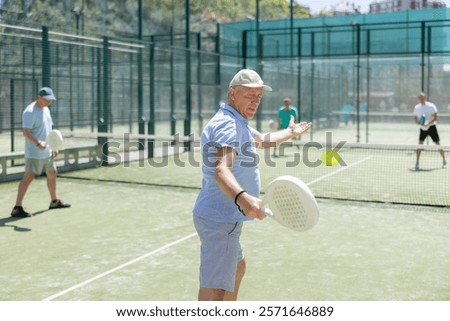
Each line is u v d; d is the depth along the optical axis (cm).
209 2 3372
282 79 3594
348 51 3900
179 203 1327
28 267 823
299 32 2905
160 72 2989
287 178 397
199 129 2756
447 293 710
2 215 1183
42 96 1179
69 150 1889
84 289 725
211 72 2986
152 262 846
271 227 1074
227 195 429
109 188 1541
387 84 3900
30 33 2406
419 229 1065
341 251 911
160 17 3014
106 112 2045
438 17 3741
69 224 1102
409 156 2355
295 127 580
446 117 3731
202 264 477
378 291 718
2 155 1652
